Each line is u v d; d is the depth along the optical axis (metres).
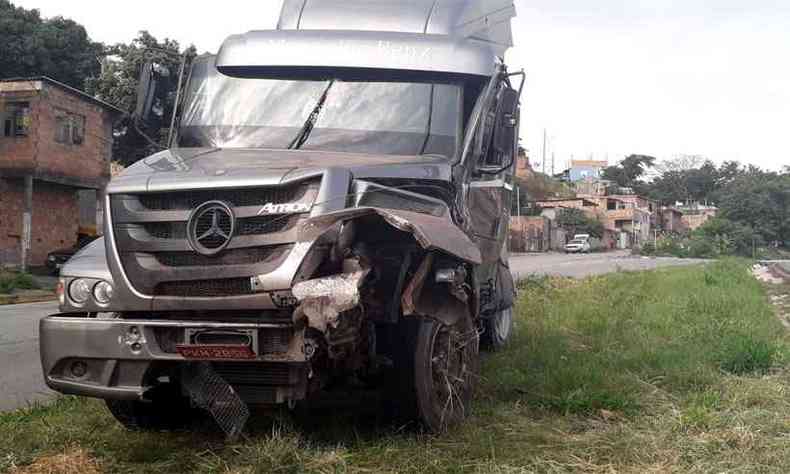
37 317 14.68
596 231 79.62
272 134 6.02
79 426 5.57
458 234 5.07
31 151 27.95
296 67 6.23
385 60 6.14
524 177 93.38
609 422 5.58
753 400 6.16
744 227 71.44
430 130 5.98
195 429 5.50
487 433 5.21
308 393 4.83
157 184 4.81
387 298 4.90
